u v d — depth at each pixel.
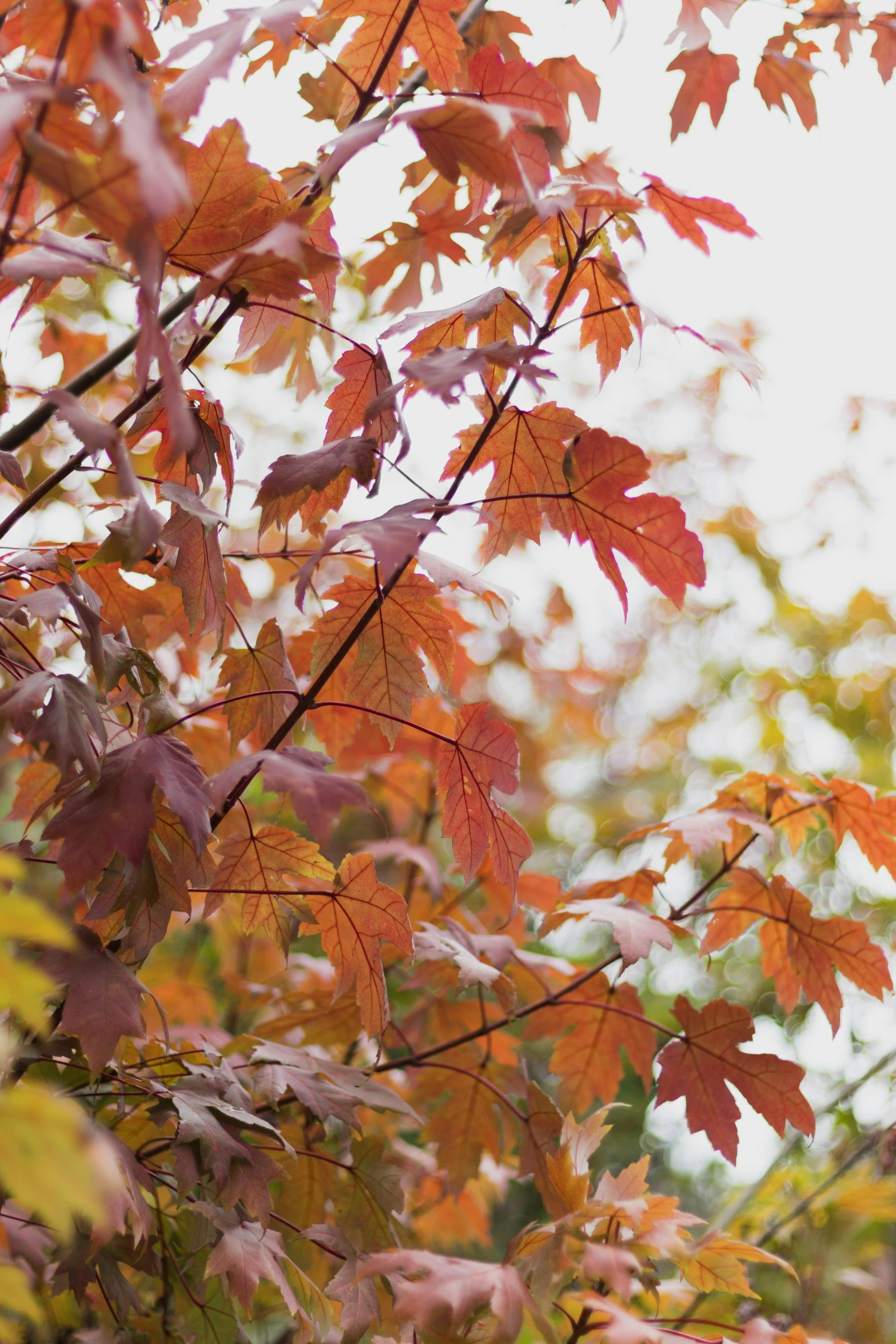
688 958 3.57
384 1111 1.66
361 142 1.53
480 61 1.61
